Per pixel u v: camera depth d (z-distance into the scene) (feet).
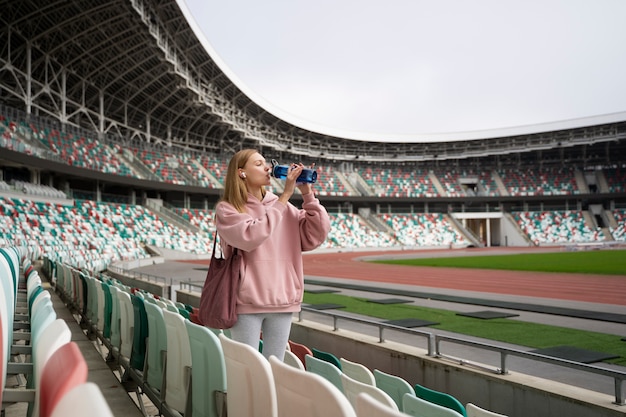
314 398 4.69
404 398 8.71
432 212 188.85
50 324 5.42
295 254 9.18
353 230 167.84
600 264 76.48
